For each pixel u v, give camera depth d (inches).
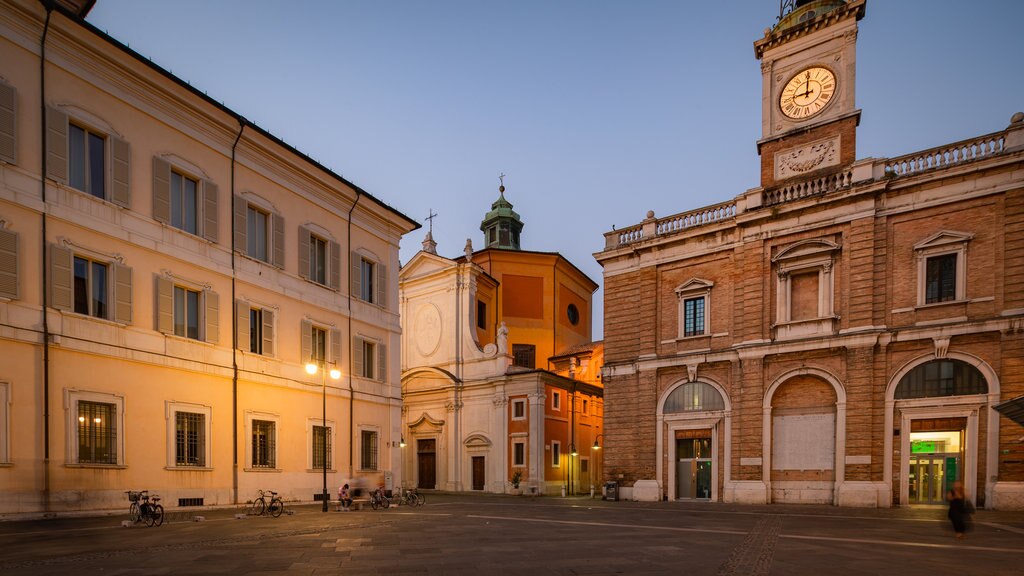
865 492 1034.7
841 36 1229.1
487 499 1434.5
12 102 717.3
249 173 1040.8
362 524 741.3
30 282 718.5
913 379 1044.5
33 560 457.7
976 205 1015.6
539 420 1694.1
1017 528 705.0
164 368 860.0
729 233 1263.5
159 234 876.6
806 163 1231.5
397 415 1322.6
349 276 1245.7
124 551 504.1
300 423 1081.4
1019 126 988.6
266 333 1041.5
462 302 1926.7
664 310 1347.2
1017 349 951.6
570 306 2263.8
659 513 946.7
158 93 890.1
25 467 692.7
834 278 1131.3
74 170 786.2
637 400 1344.7
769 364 1176.8
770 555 497.0
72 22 773.3
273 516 856.9
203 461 907.4
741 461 1179.3
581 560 466.3
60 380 733.9
